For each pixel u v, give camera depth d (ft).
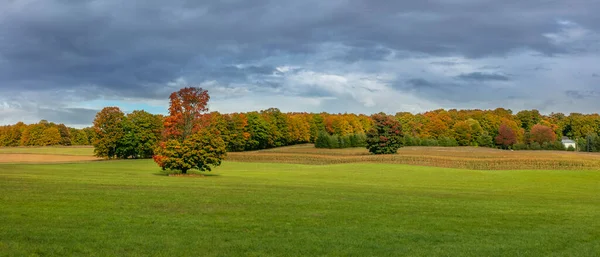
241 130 465.88
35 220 60.54
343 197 103.60
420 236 61.31
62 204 73.97
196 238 55.16
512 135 565.53
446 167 289.33
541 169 278.46
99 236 53.78
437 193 129.49
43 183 109.29
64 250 47.62
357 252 51.88
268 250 51.08
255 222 66.59
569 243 60.34
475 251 54.24
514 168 286.25
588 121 649.20
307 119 597.11
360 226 67.05
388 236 60.54
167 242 52.60
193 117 256.11
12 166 215.31
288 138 542.98
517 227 71.20
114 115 369.50
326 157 337.11
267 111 553.64
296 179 183.42
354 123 636.48
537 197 129.90
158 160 184.24
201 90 256.32
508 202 107.65
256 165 307.78
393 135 378.73
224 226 62.90
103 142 364.99
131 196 88.43
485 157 320.70
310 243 55.01
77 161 333.42
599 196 144.25
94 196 85.61
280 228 63.10
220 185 127.65
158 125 380.58
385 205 90.79
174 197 89.71
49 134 570.05
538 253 54.39
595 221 80.28
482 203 102.06
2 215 62.54
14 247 47.32
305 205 86.12
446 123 616.80
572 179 220.43
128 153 380.58
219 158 192.85
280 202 88.94
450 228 67.92
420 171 252.42
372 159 321.11
